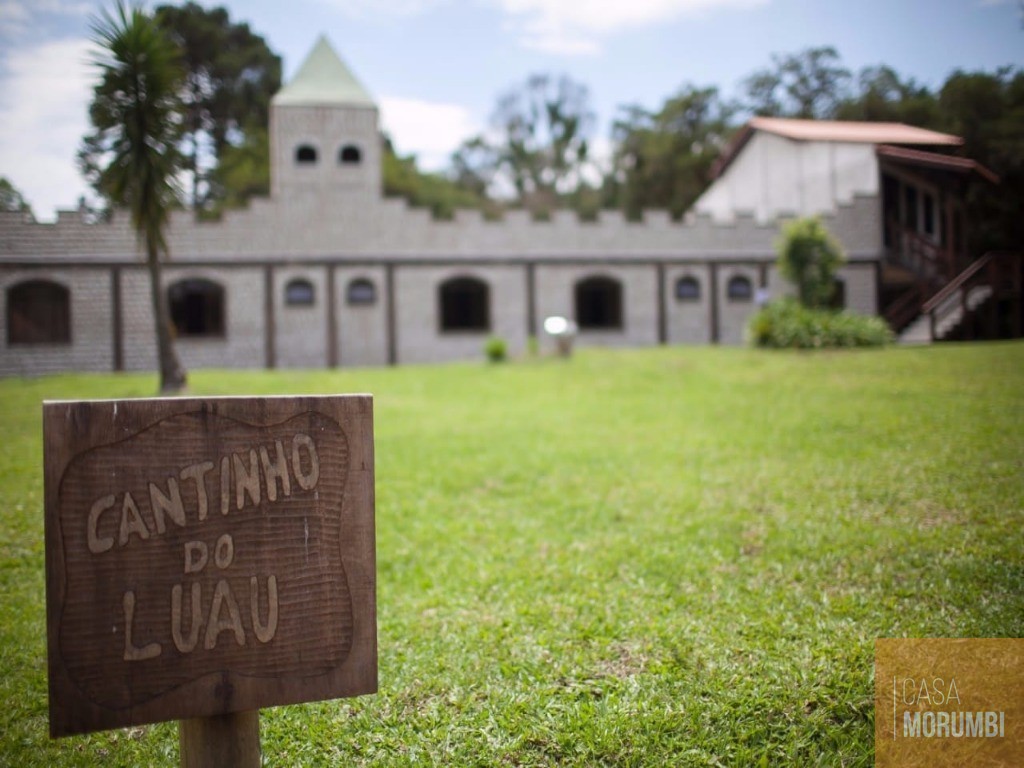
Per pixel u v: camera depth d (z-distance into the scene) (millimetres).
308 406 2482
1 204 21047
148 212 13578
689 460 9078
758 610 4832
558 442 10312
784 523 6559
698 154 43188
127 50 12922
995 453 8023
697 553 5980
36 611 5211
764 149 28531
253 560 2414
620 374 16562
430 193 47125
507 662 4371
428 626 4941
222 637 2377
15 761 3582
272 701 2434
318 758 3584
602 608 5031
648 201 45719
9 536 6652
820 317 19453
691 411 12195
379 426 11508
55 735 2193
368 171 23875
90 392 14414
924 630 4316
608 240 25516
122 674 2268
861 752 3396
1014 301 21312
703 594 5168
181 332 22547
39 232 21328
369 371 18797
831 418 10719
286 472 2455
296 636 2457
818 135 24141
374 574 2559
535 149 58344
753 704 3754
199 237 22672
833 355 17125
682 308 25984
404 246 24109
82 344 21609
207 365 22625
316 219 23531
